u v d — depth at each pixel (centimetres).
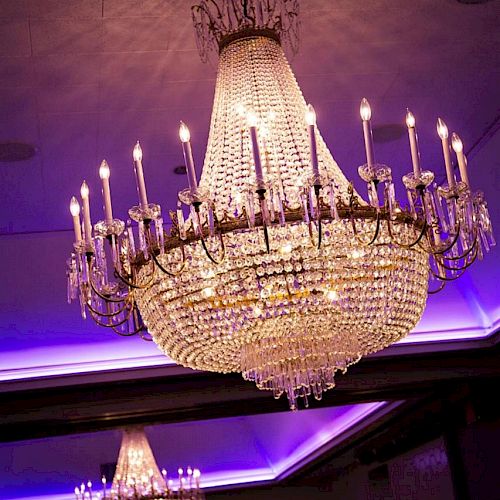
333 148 611
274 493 1606
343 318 312
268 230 294
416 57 504
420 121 590
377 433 1200
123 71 482
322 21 454
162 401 834
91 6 420
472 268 809
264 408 854
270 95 334
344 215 296
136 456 1013
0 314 784
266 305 303
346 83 525
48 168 597
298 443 1382
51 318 794
